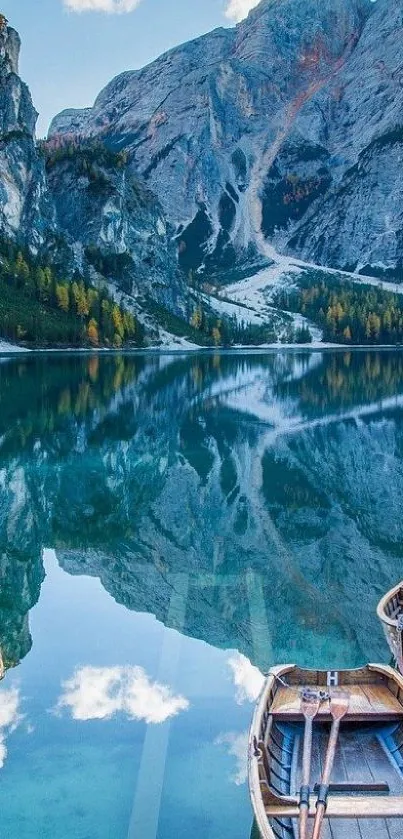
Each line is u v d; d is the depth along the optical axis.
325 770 9.45
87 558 23.58
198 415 57.75
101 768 11.60
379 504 31.38
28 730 12.81
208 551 24.61
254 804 8.69
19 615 18.67
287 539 26.28
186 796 10.86
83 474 35.59
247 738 12.54
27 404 61.25
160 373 106.12
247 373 110.06
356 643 17.11
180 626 17.91
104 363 128.25
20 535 25.88
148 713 13.49
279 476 36.50
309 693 11.16
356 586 21.45
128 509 29.72
